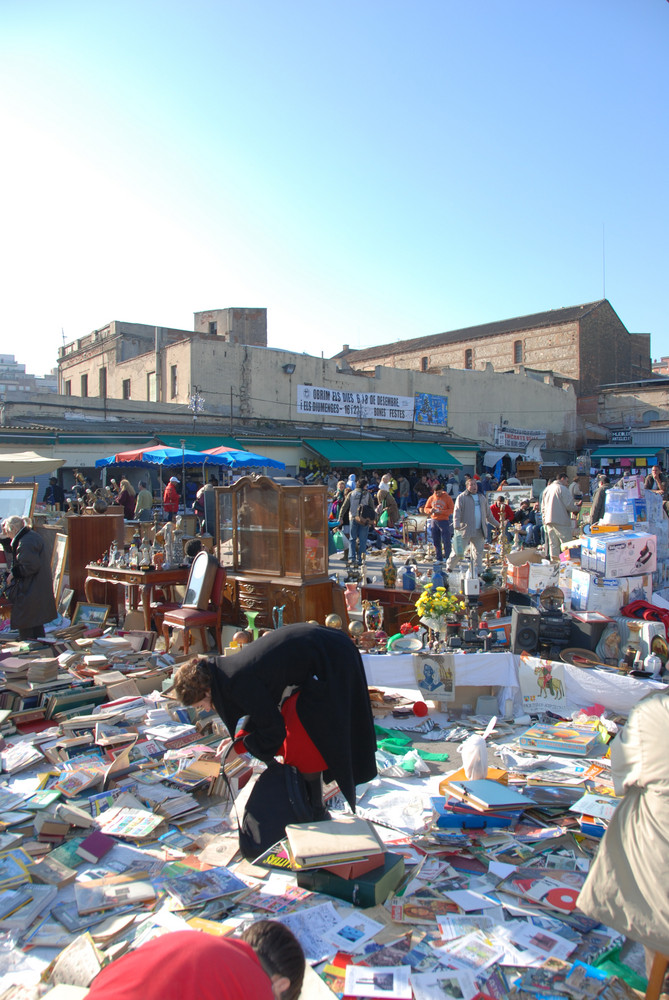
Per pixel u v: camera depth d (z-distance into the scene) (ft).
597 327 162.30
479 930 10.30
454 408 126.52
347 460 92.38
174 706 19.08
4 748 17.17
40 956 10.07
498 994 9.00
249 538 26.48
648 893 8.41
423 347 182.60
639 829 8.68
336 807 14.33
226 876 11.60
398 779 15.76
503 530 45.34
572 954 9.81
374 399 111.24
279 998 6.50
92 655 23.21
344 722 12.05
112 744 16.72
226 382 92.84
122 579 27.30
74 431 71.31
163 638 26.08
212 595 24.77
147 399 99.86
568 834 12.87
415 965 9.56
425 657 19.99
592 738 16.88
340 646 12.32
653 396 150.10
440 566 25.54
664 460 131.13
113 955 9.70
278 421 97.35
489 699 19.80
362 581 27.84
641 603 22.15
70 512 45.19
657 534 27.99
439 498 43.24
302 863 10.89
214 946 5.85
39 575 25.80
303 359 101.09
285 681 11.90
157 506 67.31
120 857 12.56
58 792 14.67
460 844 12.61
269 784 12.48
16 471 41.91
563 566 24.97
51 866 12.12
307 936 10.15
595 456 135.23
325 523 25.71
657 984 8.59
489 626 22.22
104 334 115.14
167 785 15.02
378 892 10.84
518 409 138.51
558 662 19.40
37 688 19.65
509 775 15.38
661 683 18.54
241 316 115.55
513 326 169.99
